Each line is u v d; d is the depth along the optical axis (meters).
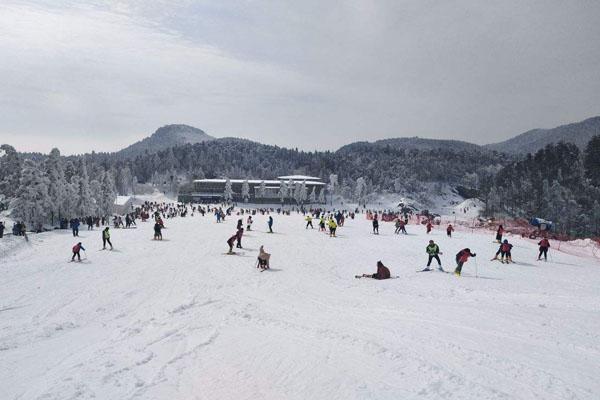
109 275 21.44
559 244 36.09
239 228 31.47
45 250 29.88
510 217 141.88
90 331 12.49
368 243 35.94
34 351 10.47
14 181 52.31
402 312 13.91
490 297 16.38
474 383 7.95
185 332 11.95
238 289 18.52
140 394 7.74
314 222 58.88
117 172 186.50
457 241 37.03
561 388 7.72
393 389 7.83
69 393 7.68
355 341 10.58
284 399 7.57
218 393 7.84
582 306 14.58
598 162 147.88
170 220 63.38
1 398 7.60
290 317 13.49
